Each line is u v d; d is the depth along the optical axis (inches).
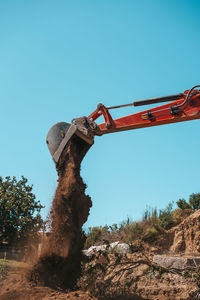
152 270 355.9
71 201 303.7
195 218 558.3
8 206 625.3
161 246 581.3
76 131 326.0
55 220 303.4
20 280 295.9
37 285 285.6
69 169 315.6
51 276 293.9
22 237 623.5
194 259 387.5
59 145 330.3
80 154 337.1
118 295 309.4
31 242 614.9
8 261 456.4
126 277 393.4
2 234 609.6
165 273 382.6
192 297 290.8
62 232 297.3
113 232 653.3
